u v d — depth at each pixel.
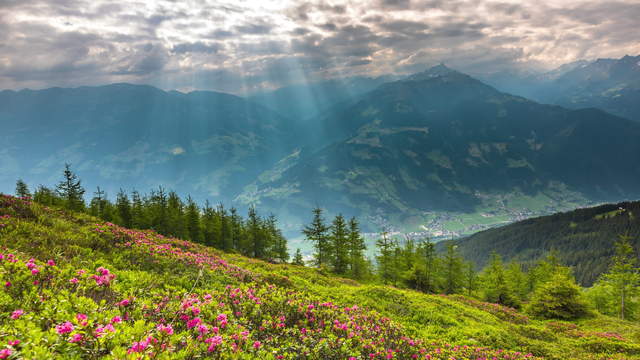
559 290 38.81
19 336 5.09
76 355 5.05
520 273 70.50
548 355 19.27
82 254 14.33
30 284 7.77
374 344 11.09
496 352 17.11
